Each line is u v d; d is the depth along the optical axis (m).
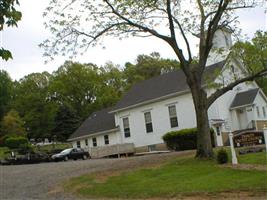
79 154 46.34
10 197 16.97
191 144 39.09
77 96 84.44
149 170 20.47
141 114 47.28
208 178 17.05
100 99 81.81
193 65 24.88
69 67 84.12
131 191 16.08
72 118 75.56
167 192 15.20
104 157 46.56
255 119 40.59
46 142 78.56
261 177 16.23
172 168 20.44
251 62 28.38
